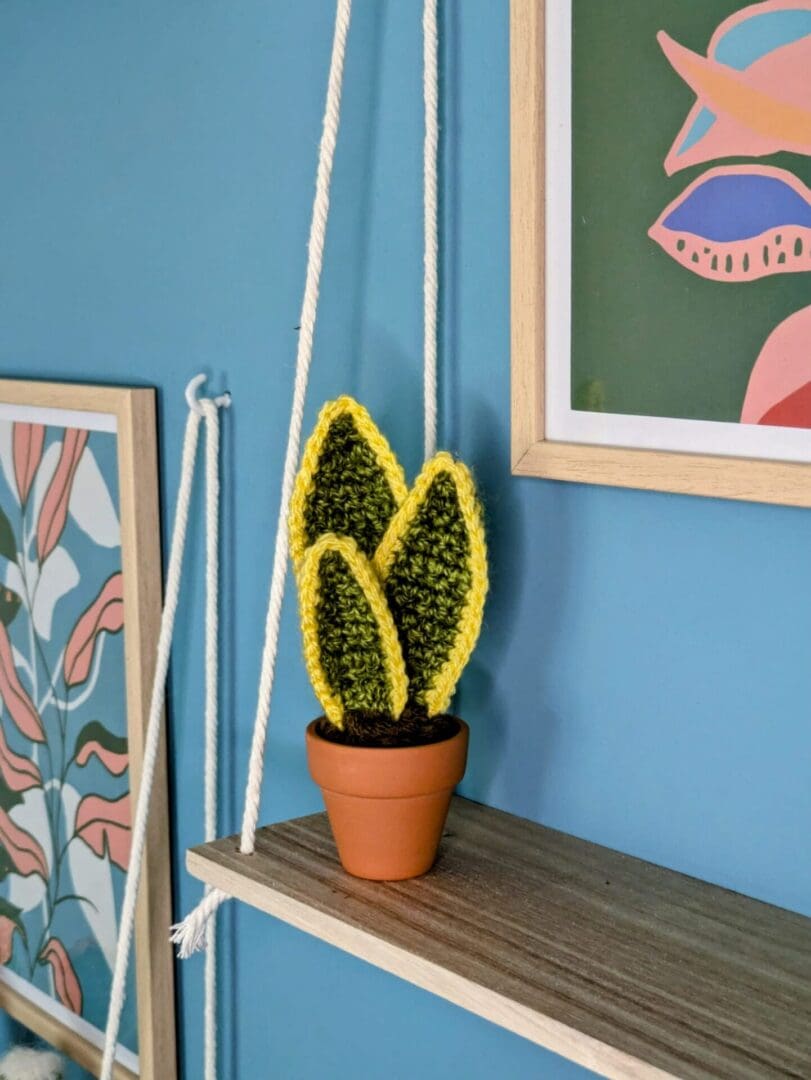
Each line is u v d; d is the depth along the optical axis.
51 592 1.25
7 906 1.37
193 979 1.16
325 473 0.81
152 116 1.07
